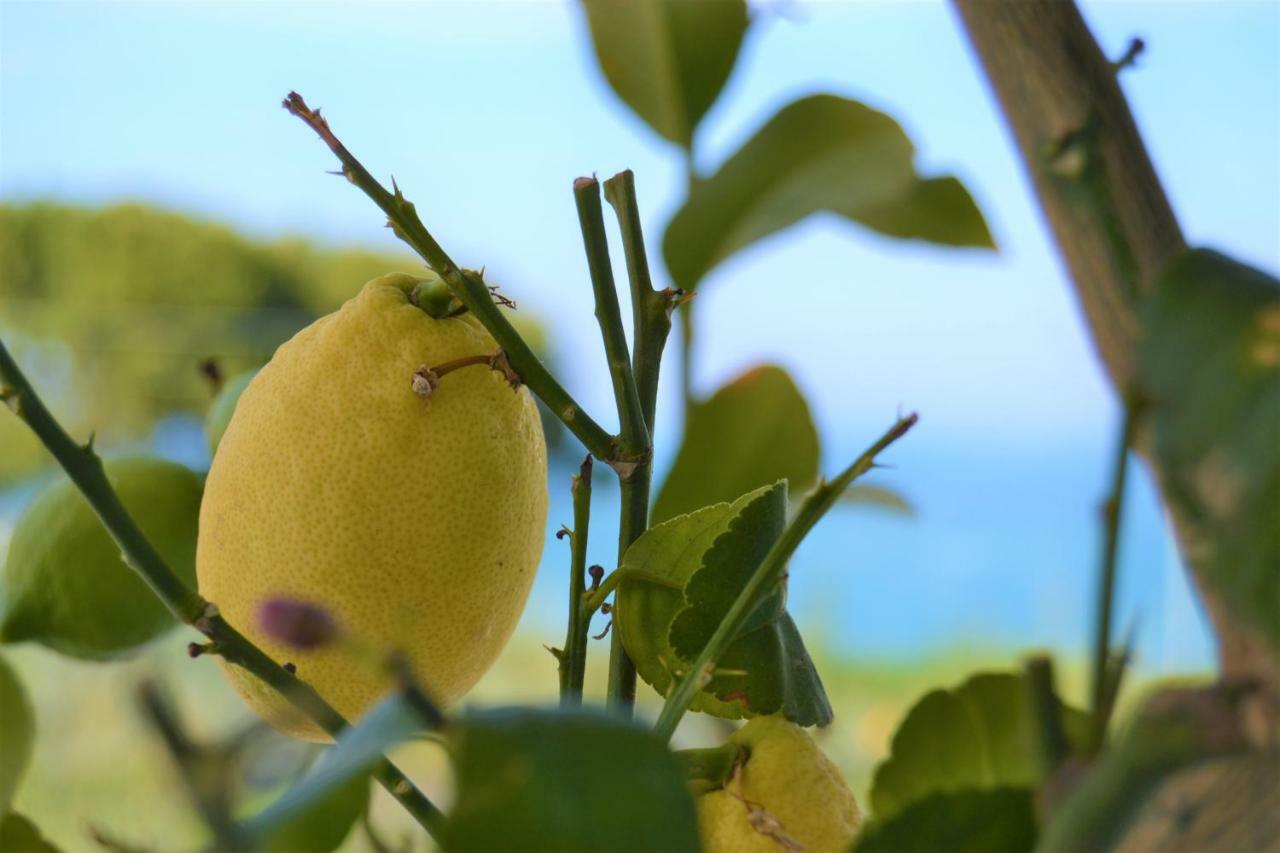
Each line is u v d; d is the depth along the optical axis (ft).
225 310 14.42
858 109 1.89
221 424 1.71
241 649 1.30
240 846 1.07
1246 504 1.05
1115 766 1.07
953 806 1.22
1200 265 1.09
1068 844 1.07
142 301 14.32
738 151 1.90
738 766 1.45
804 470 1.86
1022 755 1.38
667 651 1.49
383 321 1.51
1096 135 1.20
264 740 1.29
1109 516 1.10
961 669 9.65
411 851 1.41
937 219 2.04
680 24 2.03
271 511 1.47
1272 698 1.06
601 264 1.42
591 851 1.12
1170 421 1.07
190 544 1.64
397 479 1.47
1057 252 1.23
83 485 1.28
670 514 1.85
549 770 1.13
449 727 1.12
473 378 1.51
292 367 1.51
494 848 1.11
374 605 1.47
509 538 1.52
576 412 1.44
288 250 14.98
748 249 1.94
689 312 1.88
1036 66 1.22
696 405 1.86
